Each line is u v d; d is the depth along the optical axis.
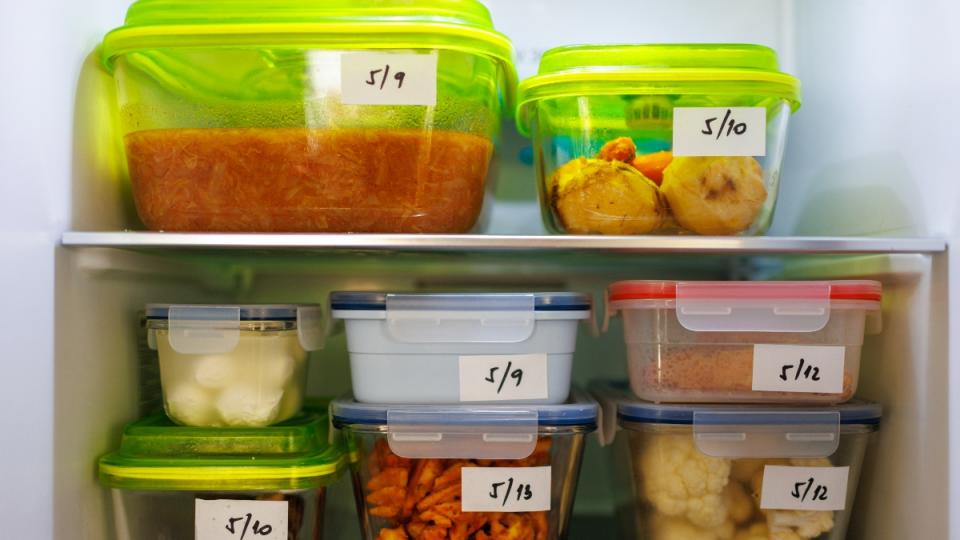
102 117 0.88
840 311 0.86
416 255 1.00
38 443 0.74
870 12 0.92
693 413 0.85
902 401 0.88
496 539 0.85
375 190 0.85
